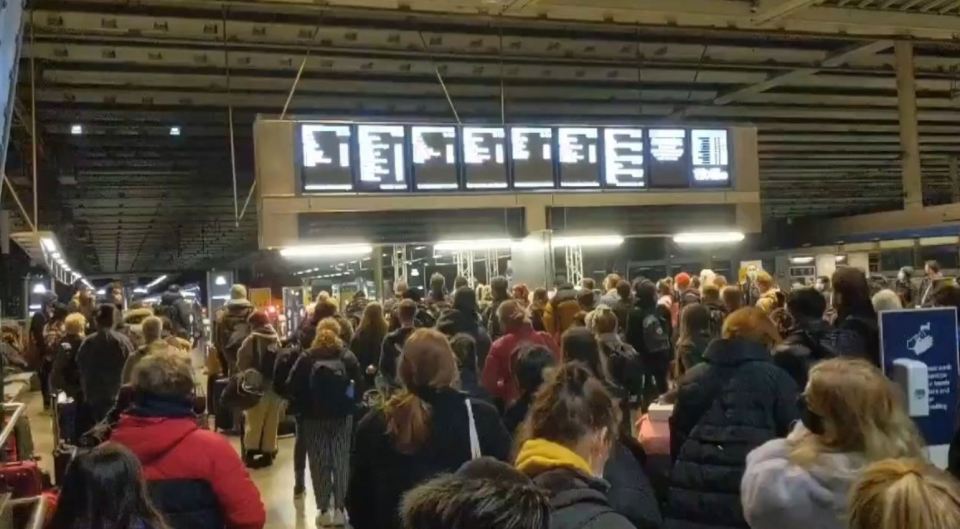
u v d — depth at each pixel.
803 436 2.61
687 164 10.02
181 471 3.11
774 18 12.23
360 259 21.12
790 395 3.57
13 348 13.84
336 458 6.54
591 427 2.31
